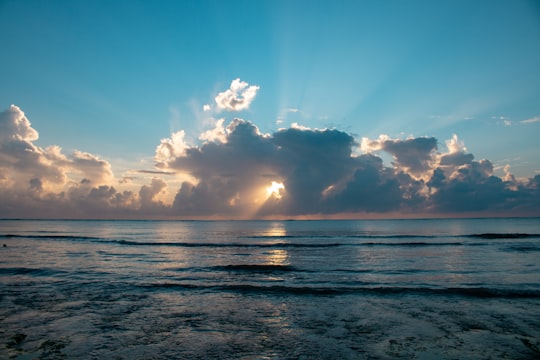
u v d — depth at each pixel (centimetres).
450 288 1609
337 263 2648
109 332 1032
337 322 1138
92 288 1656
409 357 844
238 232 9006
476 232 7912
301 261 2789
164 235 7375
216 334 1021
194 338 985
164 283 1756
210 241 5362
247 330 1059
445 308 1302
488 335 998
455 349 892
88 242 4959
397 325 1102
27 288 1650
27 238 5928
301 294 1544
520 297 1472
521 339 961
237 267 2367
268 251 3703
